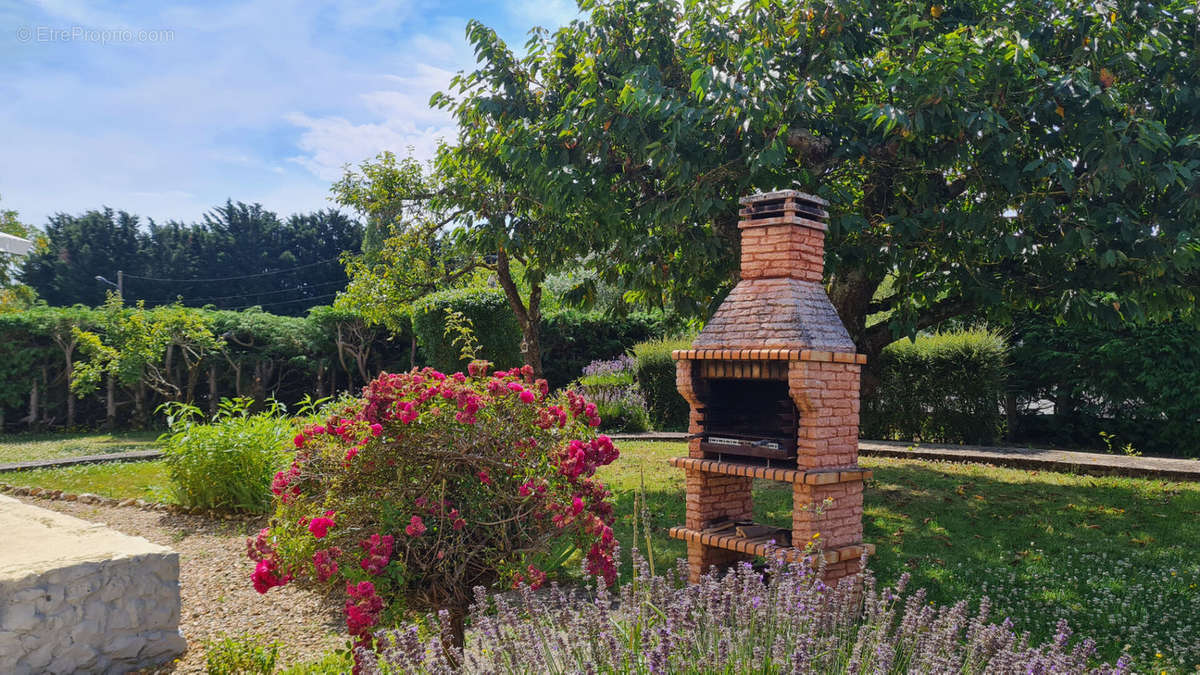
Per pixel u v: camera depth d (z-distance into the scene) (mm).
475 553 4254
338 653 4234
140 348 17812
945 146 7004
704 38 7266
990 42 6449
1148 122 6117
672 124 6727
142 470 11352
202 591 5980
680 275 8656
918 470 10469
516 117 8422
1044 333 13375
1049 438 13633
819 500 4918
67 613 4137
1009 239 6695
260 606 5609
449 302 17188
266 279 43281
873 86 7625
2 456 13805
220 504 8641
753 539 5262
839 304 8641
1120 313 7574
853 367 5254
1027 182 7250
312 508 4320
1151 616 4844
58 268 38781
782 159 6367
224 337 19453
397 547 4332
